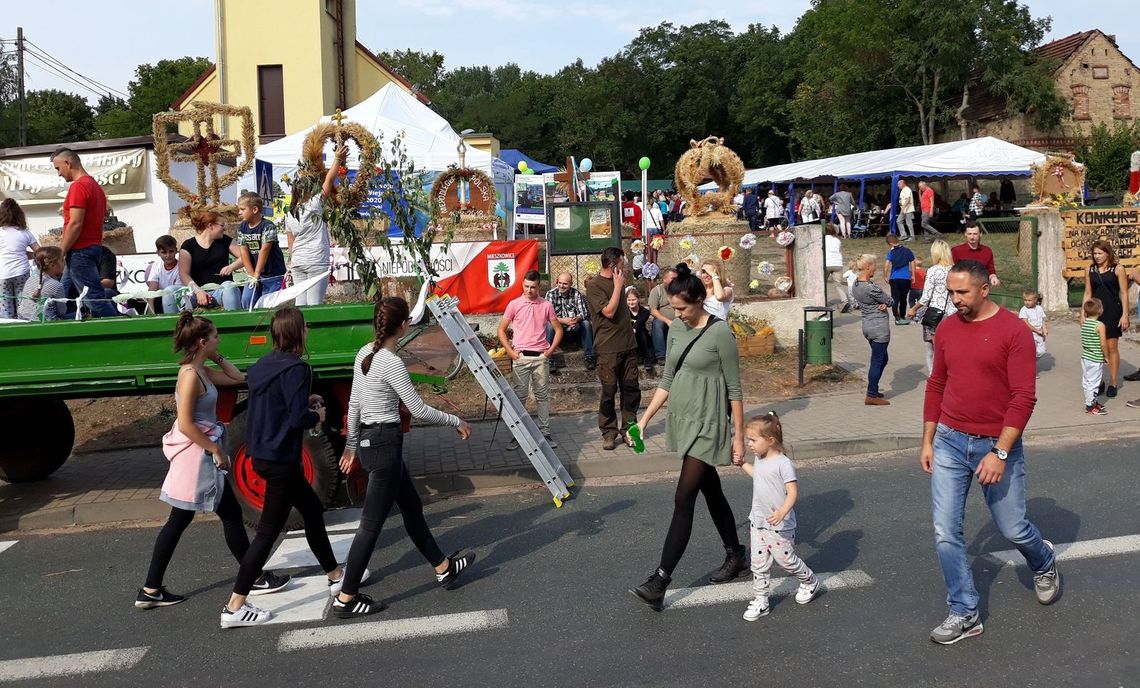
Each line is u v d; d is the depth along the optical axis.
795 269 13.77
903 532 6.29
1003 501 4.67
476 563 6.09
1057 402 10.27
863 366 12.38
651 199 31.94
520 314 8.93
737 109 61.84
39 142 56.78
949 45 39.62
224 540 6.92
